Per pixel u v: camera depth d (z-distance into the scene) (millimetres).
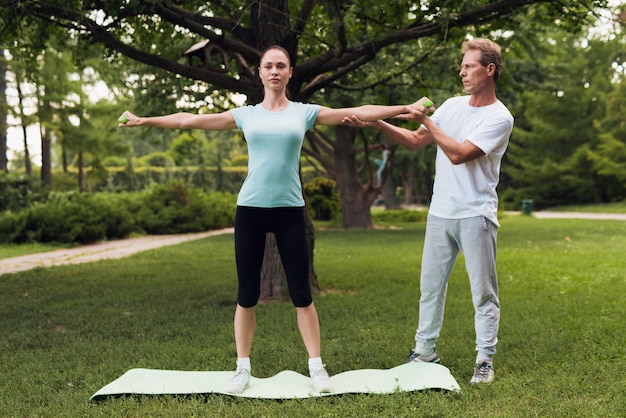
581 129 34406
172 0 6324
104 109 22422
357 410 3242
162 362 4277
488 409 3262
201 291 7598
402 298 6895
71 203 16656
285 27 6504
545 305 6246
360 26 7078
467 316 5762
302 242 3572
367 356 4383
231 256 11984
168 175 38625
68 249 14039
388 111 3615
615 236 15539
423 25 6566
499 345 4594
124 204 19266
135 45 7988
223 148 55219
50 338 5145
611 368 3906
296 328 5379
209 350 4570
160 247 14102
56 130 22328
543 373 3854
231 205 22906
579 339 4746
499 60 3707
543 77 16797
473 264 3740
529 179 36312
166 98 10969
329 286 8031
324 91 10250
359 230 18969
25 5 6098
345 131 19531
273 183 3473
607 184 34531
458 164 3652
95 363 4344
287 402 3385
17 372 4098
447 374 3744
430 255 3920
